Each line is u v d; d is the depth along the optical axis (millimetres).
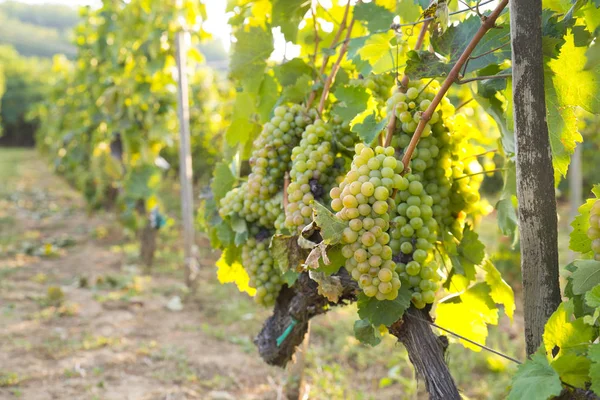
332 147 2125
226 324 6070
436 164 1931
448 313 2195
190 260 7039
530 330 1528
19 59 47812
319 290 1799
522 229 1499
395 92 1893
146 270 8102
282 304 2461
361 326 1866
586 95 1690
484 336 2199
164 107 7898
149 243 8133
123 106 7887
